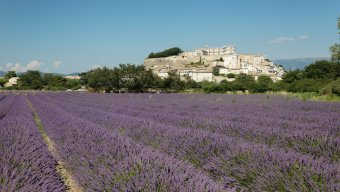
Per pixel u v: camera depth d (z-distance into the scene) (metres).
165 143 7.91
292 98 34.72
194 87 76.62
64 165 6.84
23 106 23.22
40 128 14.32
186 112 16.36
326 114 14.37
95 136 7.04
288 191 4.26
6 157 4.53
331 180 3.95
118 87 67.12
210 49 176.12
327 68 67.50
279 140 7.32
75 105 24.28
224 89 58.88
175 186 3.63
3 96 47.59
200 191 3.47
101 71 67.62
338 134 8.38
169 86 66.56
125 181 3.99
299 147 6.64
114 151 5.32
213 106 21.44
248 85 56.88
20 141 6.10
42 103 27.48
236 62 141.00
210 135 7.18
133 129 9.96
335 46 30.58
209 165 5.79
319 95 33.41
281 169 4.69
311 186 4.04
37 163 4.55
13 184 3.42
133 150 5.29
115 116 13.66
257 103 24.81
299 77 70.44
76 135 7.55
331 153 6.01
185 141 7.11
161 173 3.99
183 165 4.41
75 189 5.55
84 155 5.67
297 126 9.77
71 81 100.69
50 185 3.88
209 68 125.19
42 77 112.31
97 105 24.36
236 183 5.13
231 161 5.54
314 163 4.61
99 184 4.42
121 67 68.25
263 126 9.15
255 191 4.76
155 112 17.02
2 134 6.85
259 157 5.26
